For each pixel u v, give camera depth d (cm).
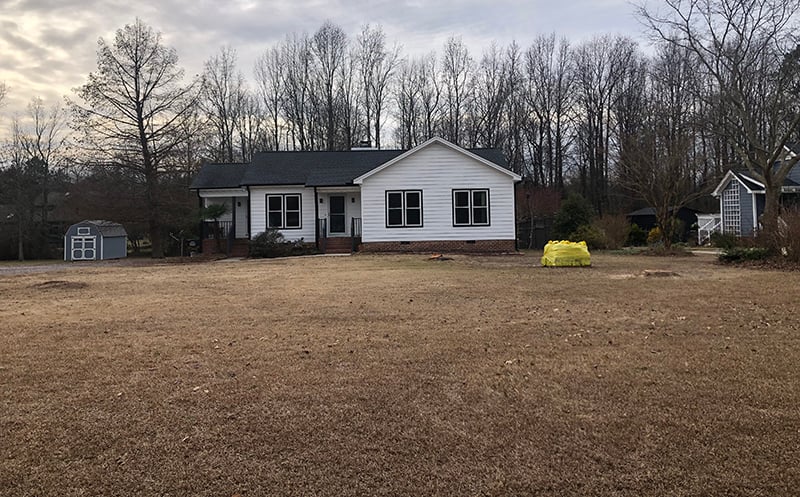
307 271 1362
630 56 4206
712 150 2956
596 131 4328
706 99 2139
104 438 331
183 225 2716
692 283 1019
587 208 2703
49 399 399
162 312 760
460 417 361
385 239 2153
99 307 812
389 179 2148
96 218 2736
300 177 2359
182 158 2689
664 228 1956
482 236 2142
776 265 1327
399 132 4559
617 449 311
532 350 529
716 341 555
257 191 2312
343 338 587
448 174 2142
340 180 2281
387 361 493
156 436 334
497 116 4406
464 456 306
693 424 342
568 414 363
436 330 624
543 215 3188
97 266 1881
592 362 485
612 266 1433
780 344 538
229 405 385
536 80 4391
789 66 1836
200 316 725
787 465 288
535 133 4416
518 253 2075
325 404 386
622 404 379
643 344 548
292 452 312
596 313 723
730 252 1492
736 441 317
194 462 301
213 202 2475
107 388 423
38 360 504
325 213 2330
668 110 2867
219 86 4394
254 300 866
